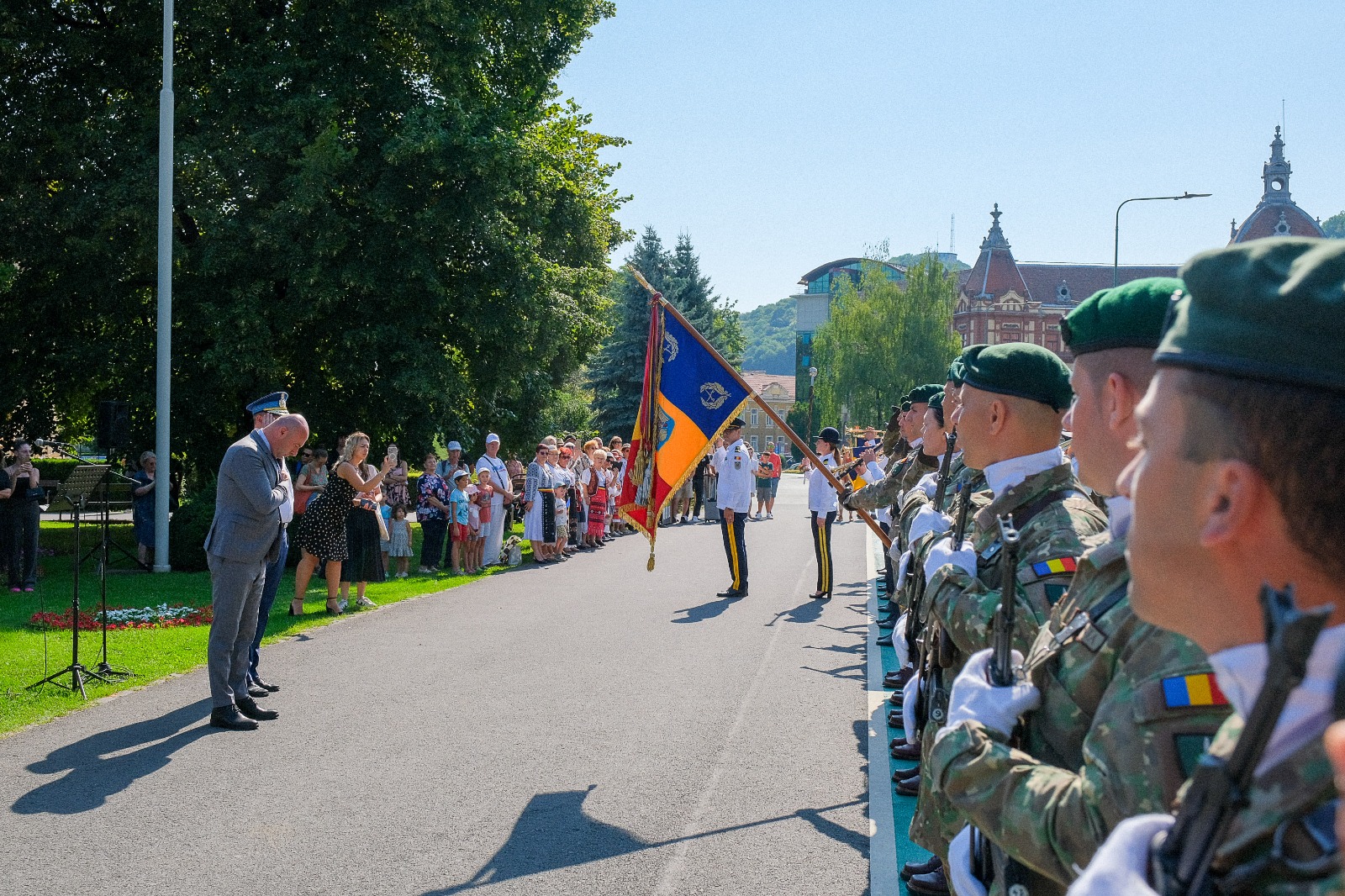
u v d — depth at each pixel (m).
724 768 6.02
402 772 5.91
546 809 5.34
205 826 5.07
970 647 2.63
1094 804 1.45
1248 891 0.96
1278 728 0.95
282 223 17.30
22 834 4.96
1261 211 65.62
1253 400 1.00
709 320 56.06
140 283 18.91
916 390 6.93
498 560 16.56
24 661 8.55
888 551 7.33
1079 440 2.02
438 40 18.80
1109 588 1.81
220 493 6.79
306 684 8.03
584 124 25.83
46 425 20.34
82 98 18.77
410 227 18.52
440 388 18.67
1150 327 1.92
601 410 49.00
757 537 22.16
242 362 17.27
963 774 1.70
